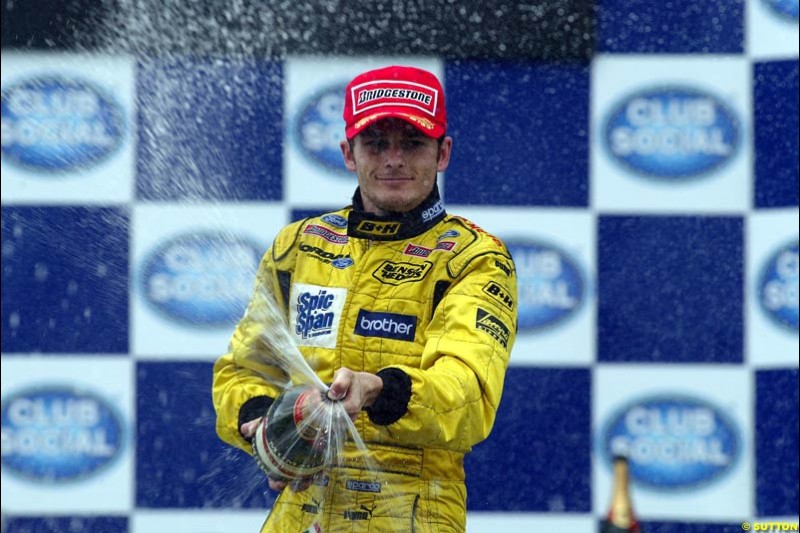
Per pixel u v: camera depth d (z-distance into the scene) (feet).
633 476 42.45
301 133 41.83
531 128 41.91
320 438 20.81
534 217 42.01
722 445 42.19
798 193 41.63
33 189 41.75
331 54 41.70
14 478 42.22
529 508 42.42
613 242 42.04
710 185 41.86
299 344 23.97
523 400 42.32
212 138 41.88
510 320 23.40
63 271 41.96
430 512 23.25
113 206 41.88
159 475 42.39
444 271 23.59
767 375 42.01
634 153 41.86
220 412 23.99
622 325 42.16
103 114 41.73
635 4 41.60
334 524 23.29
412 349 23.25
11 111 41.47
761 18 41.47
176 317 42.16
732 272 41.93
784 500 42.09
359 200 25.16
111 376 42.22
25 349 42.01
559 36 41.60
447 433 21.11
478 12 41.55
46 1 41.29
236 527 42.39
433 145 24.32
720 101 41.70
